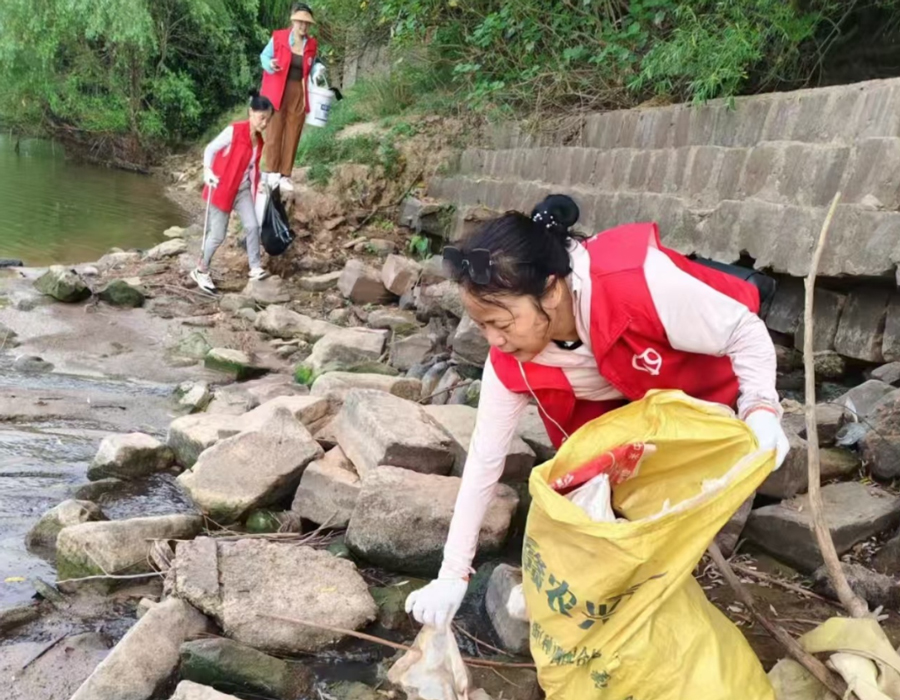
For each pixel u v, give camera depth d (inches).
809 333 94.6
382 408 142.0
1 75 701.9
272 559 108.7
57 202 477.4
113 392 202.7
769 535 114.6
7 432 171.3
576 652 77.7
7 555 122.0
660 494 83.0
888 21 215.9
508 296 73.4
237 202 302.5
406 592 110.5
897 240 138.4
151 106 720.3
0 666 97.0
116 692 89.8
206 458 133.9
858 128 159.9
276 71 332.2
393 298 289.6
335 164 364.8
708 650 75.8
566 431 90.8
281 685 92.5
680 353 81.0
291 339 256.2
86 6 639.1
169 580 106.9
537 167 289.6
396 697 91.4
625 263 77.2
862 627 78.7
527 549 81.4
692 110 213.5
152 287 298.8
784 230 162.6
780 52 221.0
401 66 426.9
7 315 258.4
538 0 300.4
